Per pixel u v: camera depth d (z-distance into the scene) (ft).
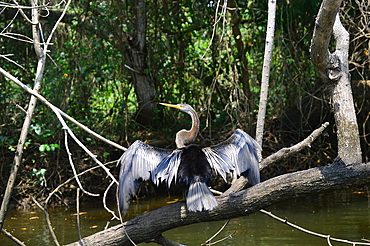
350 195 33.30
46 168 35.60
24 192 34.63
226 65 38.86
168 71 41.63
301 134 38.06
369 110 36.55
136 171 13.56
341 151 15.29
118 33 39.42
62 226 26.63
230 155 13.82
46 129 34.32
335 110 15.75
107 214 30.01
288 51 37.76
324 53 15.26
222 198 13.67
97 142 38.34
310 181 12.96
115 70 41.04
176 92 45.29
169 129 39.27
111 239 14.48
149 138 39.32
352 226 23.97
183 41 41.19
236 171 13.55
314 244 21.07
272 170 36.70
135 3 40.19
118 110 41.39
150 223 14.14
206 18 38.86
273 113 41.01
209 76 39.47
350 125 15.25
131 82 42.91
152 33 41.93
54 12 37.70
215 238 22.85
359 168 12.75
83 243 14.65
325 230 23.41
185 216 13.76
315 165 36.81
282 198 13.26
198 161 13.55
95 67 37.96
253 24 35.35
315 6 35.60
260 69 39.83
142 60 40.83
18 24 37.63
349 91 15.67
